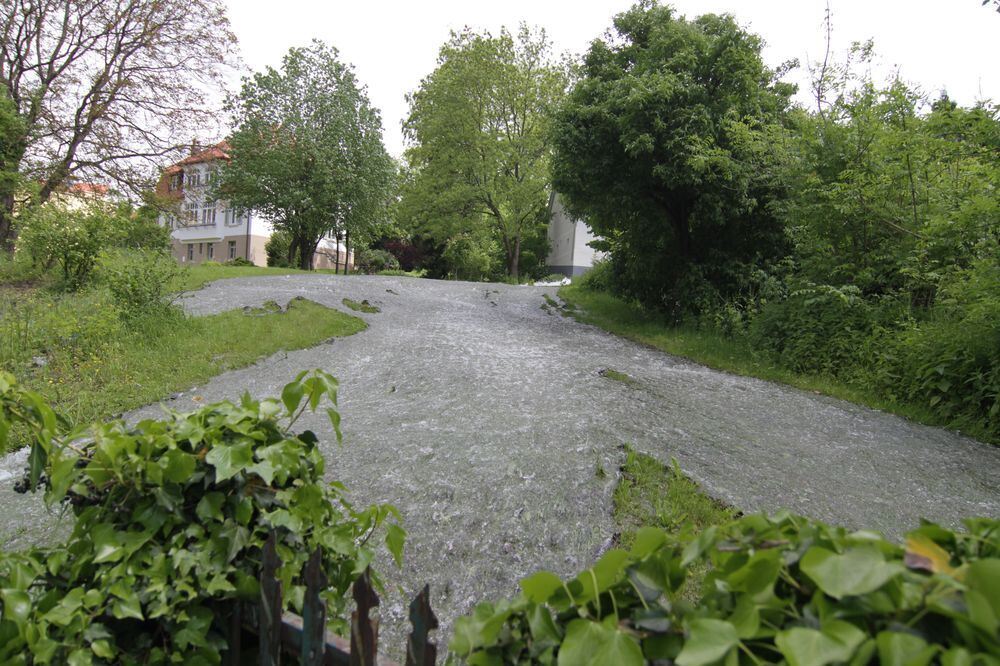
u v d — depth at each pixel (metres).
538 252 38.62
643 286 13.41
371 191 25.44
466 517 3.54
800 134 9.83
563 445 4.50
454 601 2.89
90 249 10.41
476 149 28.42
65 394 5.83
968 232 7.10
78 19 15.83
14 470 4.48
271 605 1.31
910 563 0.77
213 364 7.21
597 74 12.98
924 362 6.77
